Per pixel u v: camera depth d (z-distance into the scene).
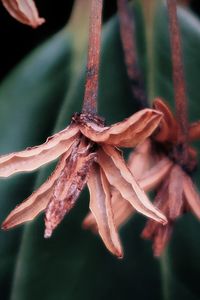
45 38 0.28
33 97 0.26
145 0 0.27
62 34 0.27
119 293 0.26
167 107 0.20
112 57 0.26
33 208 0.17
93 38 0.17
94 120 0.17
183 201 0.20
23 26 0.27
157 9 0.27
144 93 0.25
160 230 0.20
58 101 0.26
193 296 0.26
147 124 0.16
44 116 0.26
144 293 0.26
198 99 0.27
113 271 0.26
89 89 0.17
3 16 0.27
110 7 0.27
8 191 0.26
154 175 0.20
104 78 0.26
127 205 0.19
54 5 0.28
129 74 0.25
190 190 0.20
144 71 0.26
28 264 0.26
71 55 0.27
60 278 0.26
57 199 0.17
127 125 0.16
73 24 0.27
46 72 0.27
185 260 0.27
